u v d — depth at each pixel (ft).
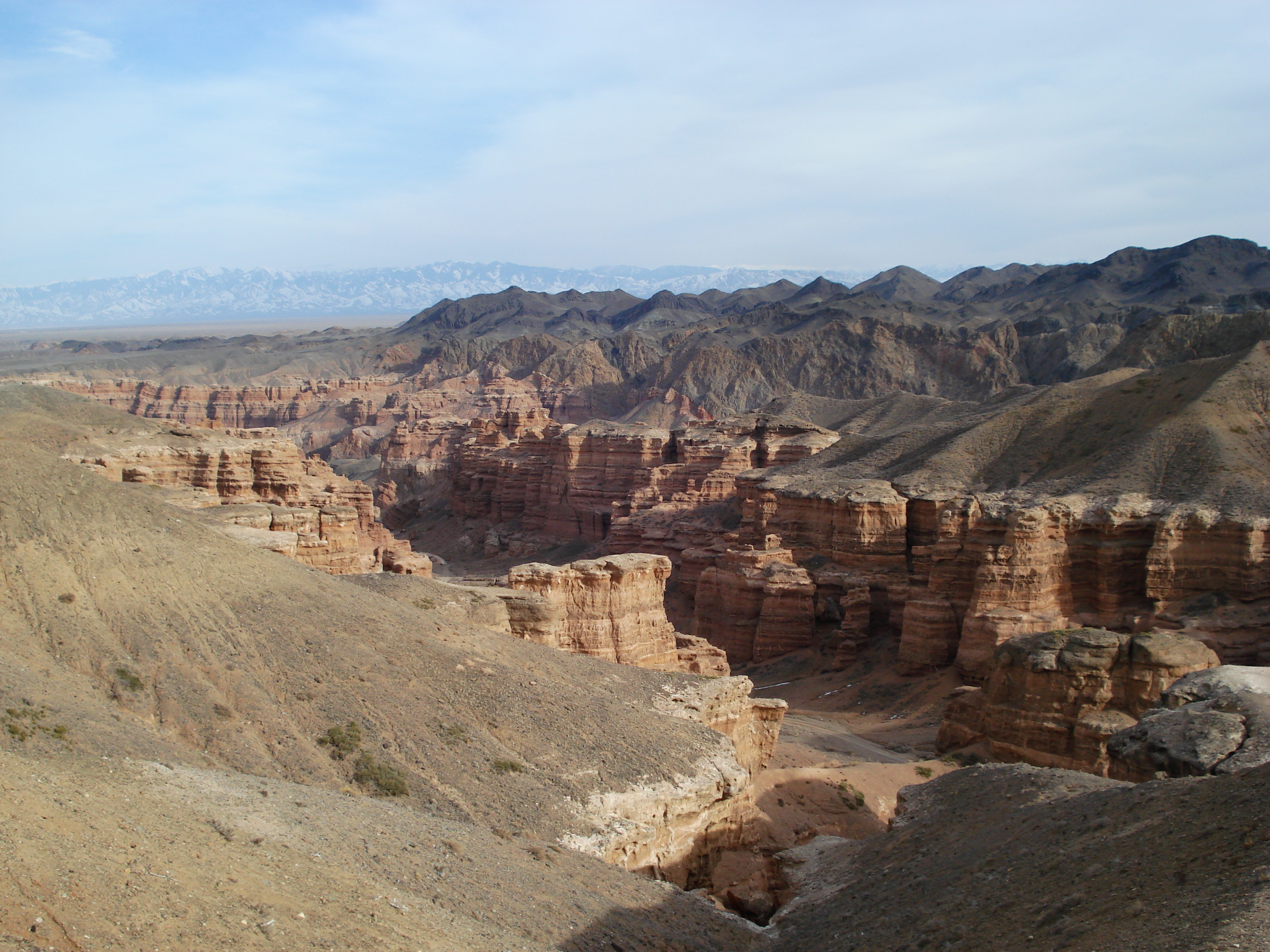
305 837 83.66
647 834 116.26
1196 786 96.94
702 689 151.43
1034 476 319.47
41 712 89.35
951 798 131.44
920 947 87.51
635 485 470.80
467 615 157.28
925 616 270.05
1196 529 252.01
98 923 57.77
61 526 119.65
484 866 92.58
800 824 153.07
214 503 266.98
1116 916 74.28
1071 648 188.14
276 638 121.19
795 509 337.52
